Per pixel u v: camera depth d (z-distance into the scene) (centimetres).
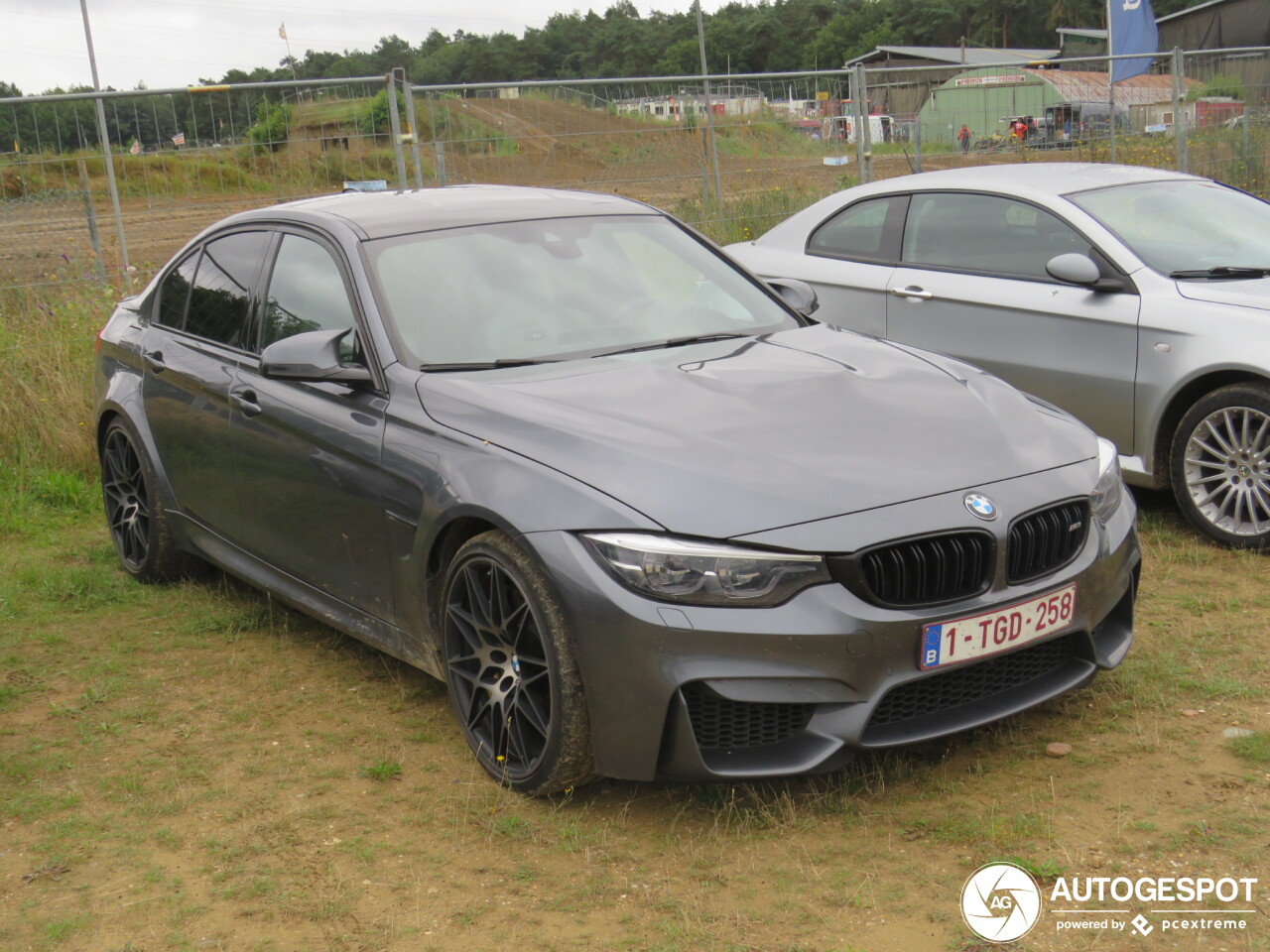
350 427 381
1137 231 567
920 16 12256
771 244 716
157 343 505
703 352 397
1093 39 5619
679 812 326
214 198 847
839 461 318
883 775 336
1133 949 260
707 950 267
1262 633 425
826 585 296
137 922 288
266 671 441
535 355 388
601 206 474
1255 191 1341
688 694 297
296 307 427
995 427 348
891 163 1152
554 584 307
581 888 294
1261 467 498
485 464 334
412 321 390
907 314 631
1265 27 2883
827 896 284
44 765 373
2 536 624
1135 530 363
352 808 338
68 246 820
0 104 797
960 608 306
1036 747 350
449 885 299
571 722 311
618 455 317
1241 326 501
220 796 349
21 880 310
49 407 730
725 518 298
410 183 907
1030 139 1222
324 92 865
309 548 414
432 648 364
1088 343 552
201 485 475
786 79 1084
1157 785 325
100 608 514
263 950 276
